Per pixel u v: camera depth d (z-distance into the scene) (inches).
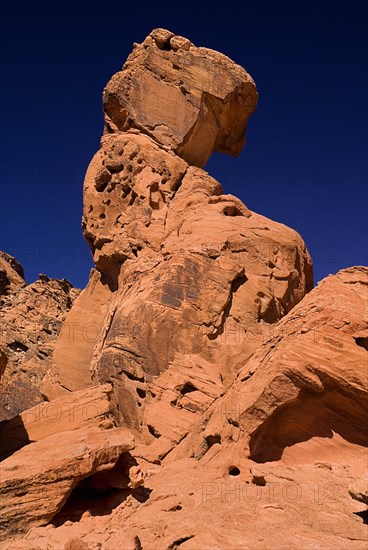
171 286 833.5
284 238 946.7
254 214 1032.8
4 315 1683.1
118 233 1024.9
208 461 582.6
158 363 784.9
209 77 1160.2
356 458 551.5
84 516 490.6
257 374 607.5
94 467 503.2
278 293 893.8
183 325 809.5
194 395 719.7
